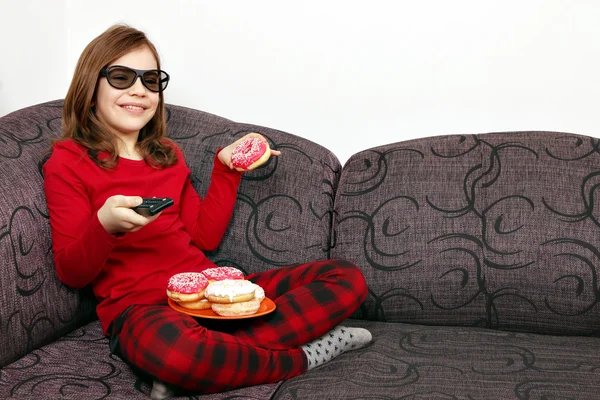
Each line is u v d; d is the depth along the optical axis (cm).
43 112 165
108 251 134
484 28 188
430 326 162
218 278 143
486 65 189
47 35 206
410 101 195
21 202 139
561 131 187
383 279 162
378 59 195
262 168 171
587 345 150
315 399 122
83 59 153
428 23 190
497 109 190
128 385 126
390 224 164
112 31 156
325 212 168
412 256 161
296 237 166
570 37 183
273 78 202
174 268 152
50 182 144
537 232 158
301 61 199
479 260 159
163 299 145
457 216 162
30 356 136
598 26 181
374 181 169
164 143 166
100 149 150
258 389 127
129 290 145
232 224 168
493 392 124
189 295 135
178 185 161
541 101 188
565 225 157
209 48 204
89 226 131
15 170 142
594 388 126
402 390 125
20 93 198
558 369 135
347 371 135
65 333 149
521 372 133
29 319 136
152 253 151
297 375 134
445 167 167
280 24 199
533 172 163
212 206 163
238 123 181
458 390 125
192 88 207
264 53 201
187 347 120
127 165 155
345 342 143
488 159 167
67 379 126
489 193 163
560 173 162
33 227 139
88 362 135
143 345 122
